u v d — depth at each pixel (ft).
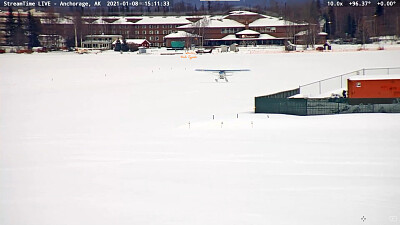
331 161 220.43
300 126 297.74
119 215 164.25
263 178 198.59
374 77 346.33
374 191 180.86
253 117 334.03
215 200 175.83
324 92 444.14
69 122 337.52
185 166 217.36
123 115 364.58
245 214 163.43
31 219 162.09
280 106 348.18
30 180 200.64
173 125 319.27
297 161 221.66
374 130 280.10
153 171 210.59
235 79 609.83
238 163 220.64
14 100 449.89
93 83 589.32
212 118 341.41
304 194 179.63
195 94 481.05
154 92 499.92
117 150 249.75
